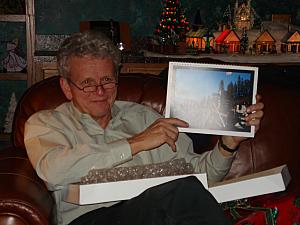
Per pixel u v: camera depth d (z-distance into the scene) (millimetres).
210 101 1327
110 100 1401
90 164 1232
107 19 3570
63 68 1363
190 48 3229
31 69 3293
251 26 3545
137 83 1698
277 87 1662
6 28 3494
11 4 3295
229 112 1327
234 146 1397
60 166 1220
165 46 3203
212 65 1324
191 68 1328
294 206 1201
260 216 1210
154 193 1100
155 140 1273
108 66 1348
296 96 1648
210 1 3631
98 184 1134
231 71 1323
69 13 3527
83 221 1229
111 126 1460
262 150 1597
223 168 1433
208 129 1327
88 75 1326
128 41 3305
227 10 3645
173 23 3221
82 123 1407
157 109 1666
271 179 1218
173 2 3240
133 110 1543
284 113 1621
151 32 3617
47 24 3520
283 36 3596
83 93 1350
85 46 1319
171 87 1333
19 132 1576
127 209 1117
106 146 1254
